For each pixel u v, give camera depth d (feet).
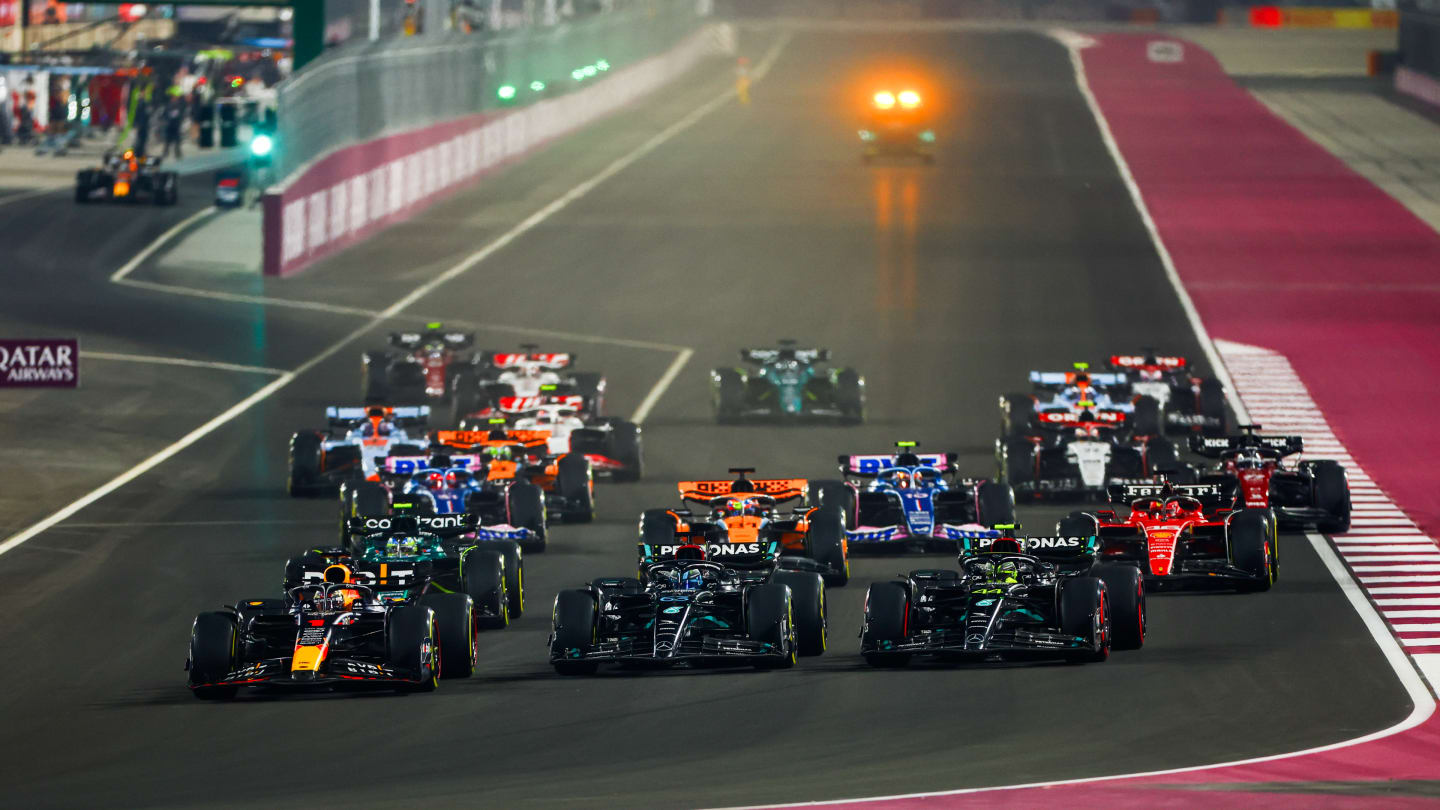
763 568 282.15
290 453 428.15
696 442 472.44
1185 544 322.96
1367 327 638.53
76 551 362.33
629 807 185.98
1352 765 206.59
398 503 301.02
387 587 270.67
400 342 517.96
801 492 329.11
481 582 289.12
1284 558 349.41
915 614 273.75
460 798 193.26
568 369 572.10
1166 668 262.47
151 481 432.25
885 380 554.87
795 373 490.49
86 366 572.10
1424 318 653.71
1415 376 564.30
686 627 262.26
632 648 254.88
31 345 430.61
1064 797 187.11
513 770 208.23
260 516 394.93
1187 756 212.43
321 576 256.52
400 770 209.26
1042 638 258.16
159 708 246.68
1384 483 434.71
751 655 255.29
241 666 249.75
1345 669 264.11
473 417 449.06
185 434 486.79
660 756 214.28
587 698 245.86
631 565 341.41
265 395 538.47
